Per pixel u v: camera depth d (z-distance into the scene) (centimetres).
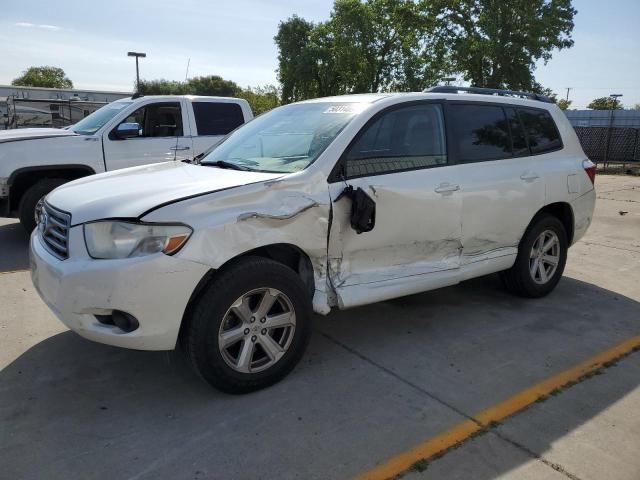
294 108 458
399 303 505
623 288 569
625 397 342
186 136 862
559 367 381
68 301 303
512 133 489
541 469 271
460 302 512
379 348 407
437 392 343
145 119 828
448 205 420
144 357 384
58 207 339
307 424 305
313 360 385
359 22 4372
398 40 4472
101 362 376
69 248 311
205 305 310
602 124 2981
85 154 761
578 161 543
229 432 296
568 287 568
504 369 377
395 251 399
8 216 730
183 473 263
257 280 324
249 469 266
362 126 383
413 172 404
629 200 1244
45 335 419
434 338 427
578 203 538
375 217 379
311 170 355
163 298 297
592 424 311
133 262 292
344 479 261
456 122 445
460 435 297
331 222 358
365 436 295
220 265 311
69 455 275
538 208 496
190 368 356
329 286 369
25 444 283
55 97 2738
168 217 298
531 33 3578
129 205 308
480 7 3828
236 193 323
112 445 284
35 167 721
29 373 359
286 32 5269
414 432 299
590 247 761
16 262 627
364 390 344
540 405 330
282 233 336
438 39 4053
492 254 470
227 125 912
